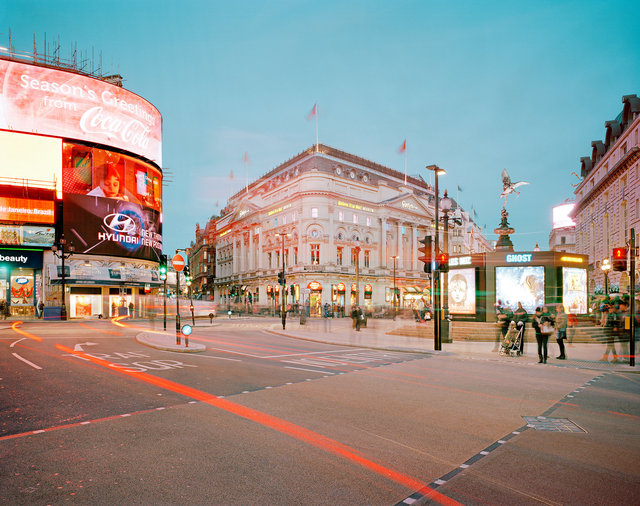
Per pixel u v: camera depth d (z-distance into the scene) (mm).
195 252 110562
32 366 11516
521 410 7664
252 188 76688
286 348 17344
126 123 43500
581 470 4980
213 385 9375
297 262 57688
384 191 64375
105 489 4328
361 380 10266
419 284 67812
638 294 27266
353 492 4332
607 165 47875
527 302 21984
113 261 41969
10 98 37438
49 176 38500
